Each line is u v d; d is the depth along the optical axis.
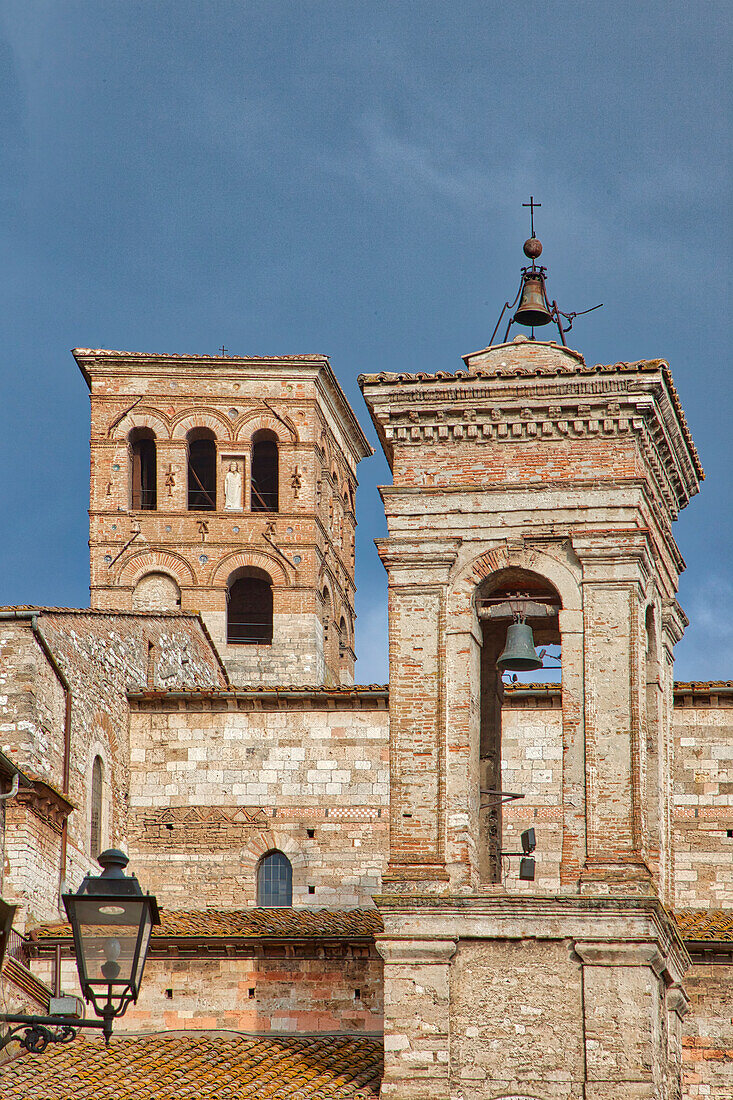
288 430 86.94
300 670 84.38
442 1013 39.69
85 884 26.84
